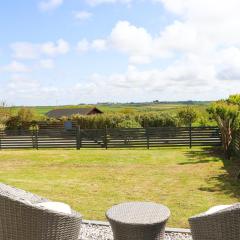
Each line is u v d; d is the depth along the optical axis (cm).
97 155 1554
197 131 1780
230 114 1380
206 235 400
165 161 1351
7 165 1326
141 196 816
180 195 819
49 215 411
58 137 1891
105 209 716
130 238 439
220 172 1095
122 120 2458
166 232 566
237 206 374
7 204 405
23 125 2800
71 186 931
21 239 412
